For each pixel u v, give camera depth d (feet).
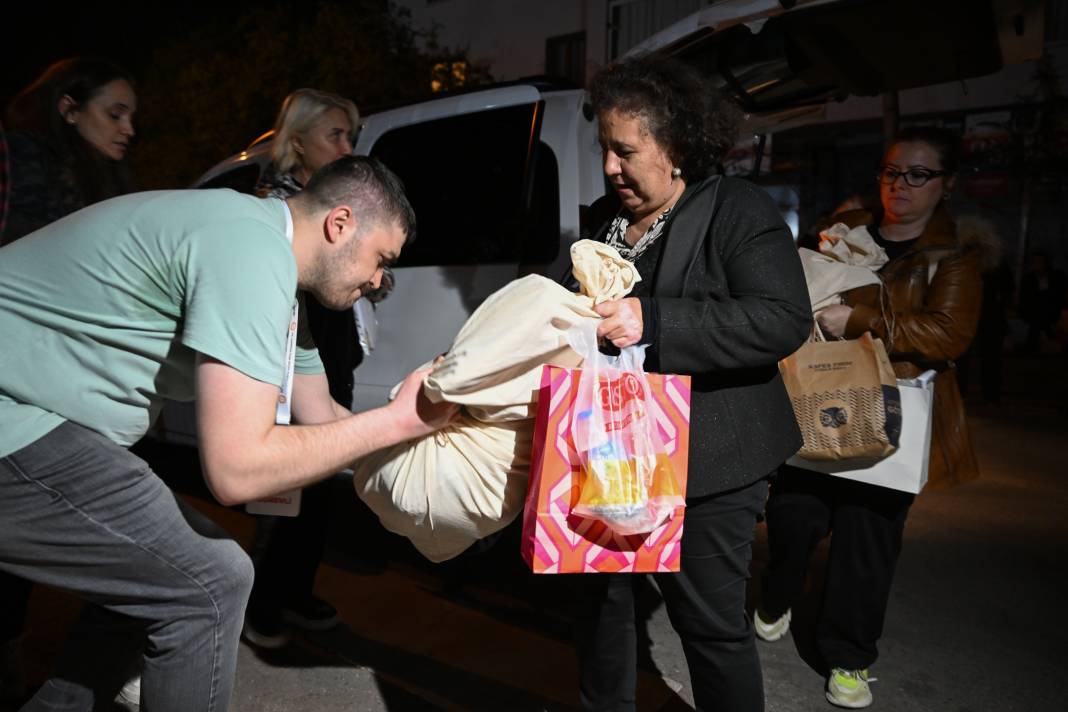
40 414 5.32
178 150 40.22
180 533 5.55
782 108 13.03
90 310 5.34
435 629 10.11
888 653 9.99
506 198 11.46
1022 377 36.76
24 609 7.69
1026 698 9.04
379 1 40.32
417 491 6.04
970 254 8.29
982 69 13.00
